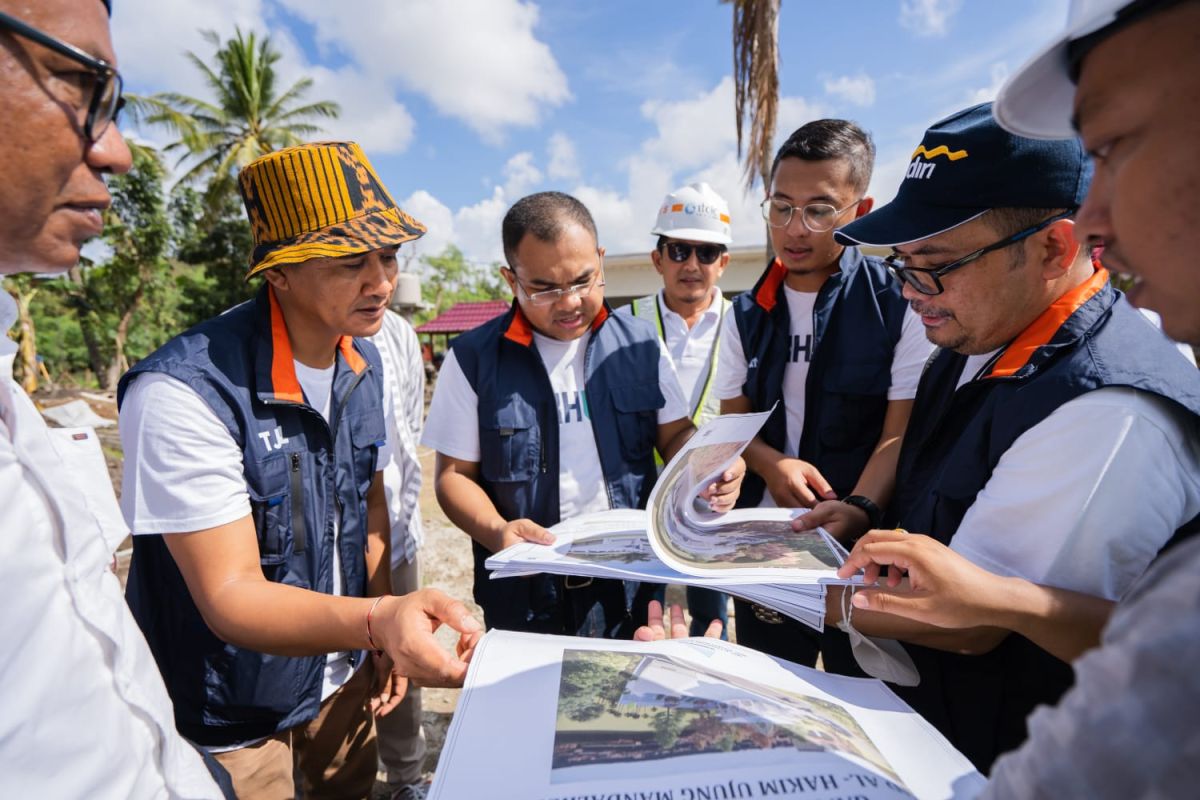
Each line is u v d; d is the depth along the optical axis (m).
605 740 0.74
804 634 1.96
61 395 13.47
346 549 1.51
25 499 0.60
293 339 1.40
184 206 23.58
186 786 0.78
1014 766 0.39
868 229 1.20
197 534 1.13
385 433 1.65
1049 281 1.08
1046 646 0.93
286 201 1.27
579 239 1.61
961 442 1.18
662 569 1.09
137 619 1.30
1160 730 0.29
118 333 23.62
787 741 0.74
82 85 0.59
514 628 1.74
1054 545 0.94
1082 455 0.91
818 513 1.43
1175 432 0.90
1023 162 1.03
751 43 6.45
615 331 1.89
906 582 1.06
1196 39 0.44
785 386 2.11
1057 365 1.01
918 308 1.23
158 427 1.12
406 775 2.08
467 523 1.67
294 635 1.10
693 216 3.10
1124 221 0.50
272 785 1.41
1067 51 0.56
